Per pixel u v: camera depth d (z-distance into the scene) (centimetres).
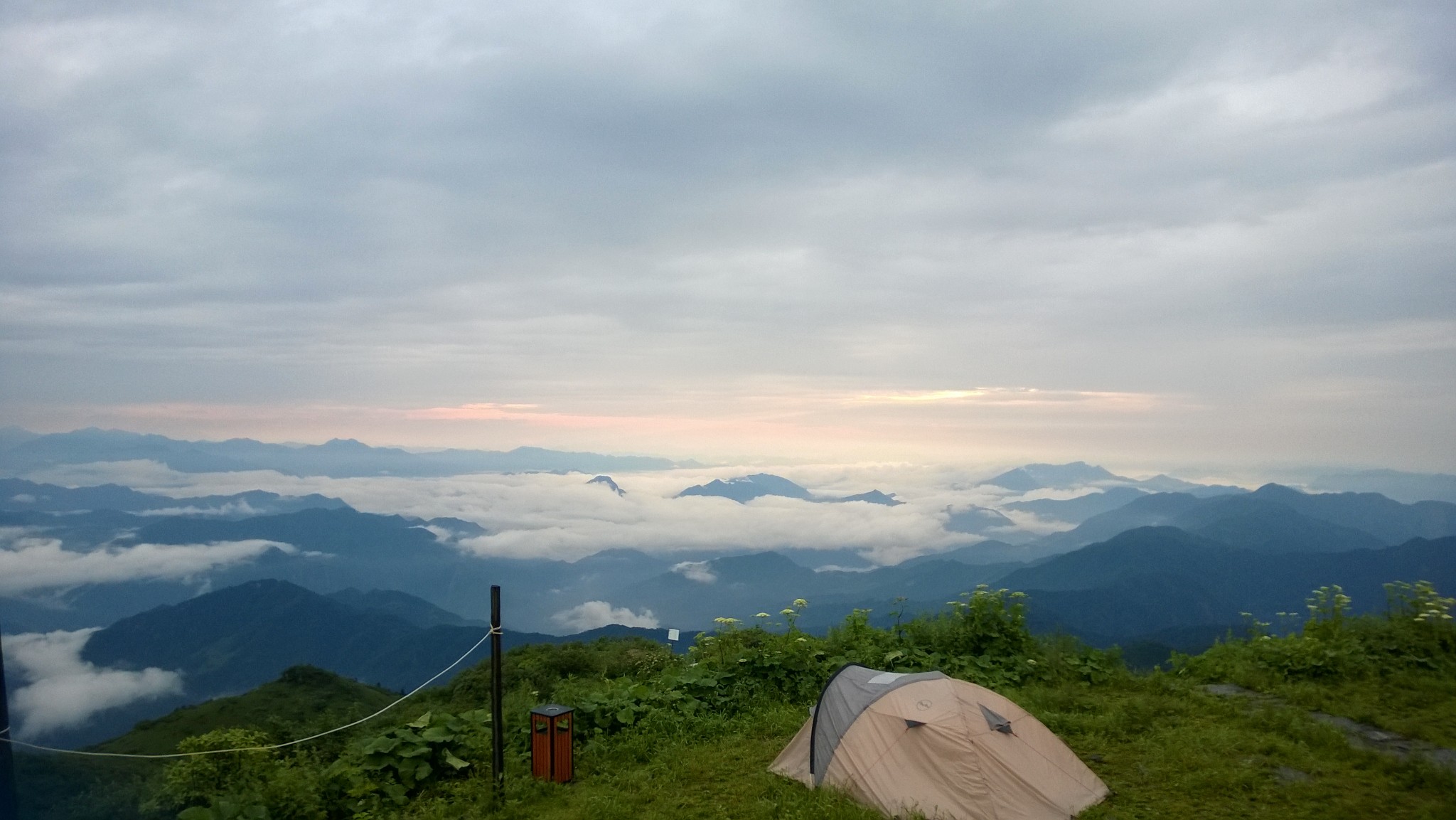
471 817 890
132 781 1512
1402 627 1298
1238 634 1471
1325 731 950
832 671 1363
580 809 880
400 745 1025
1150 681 1282
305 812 903
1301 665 1248
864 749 851
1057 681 1317
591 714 1185
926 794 793
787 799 846
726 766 998
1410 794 791
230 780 1019
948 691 880
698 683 1331
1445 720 1008
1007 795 784
